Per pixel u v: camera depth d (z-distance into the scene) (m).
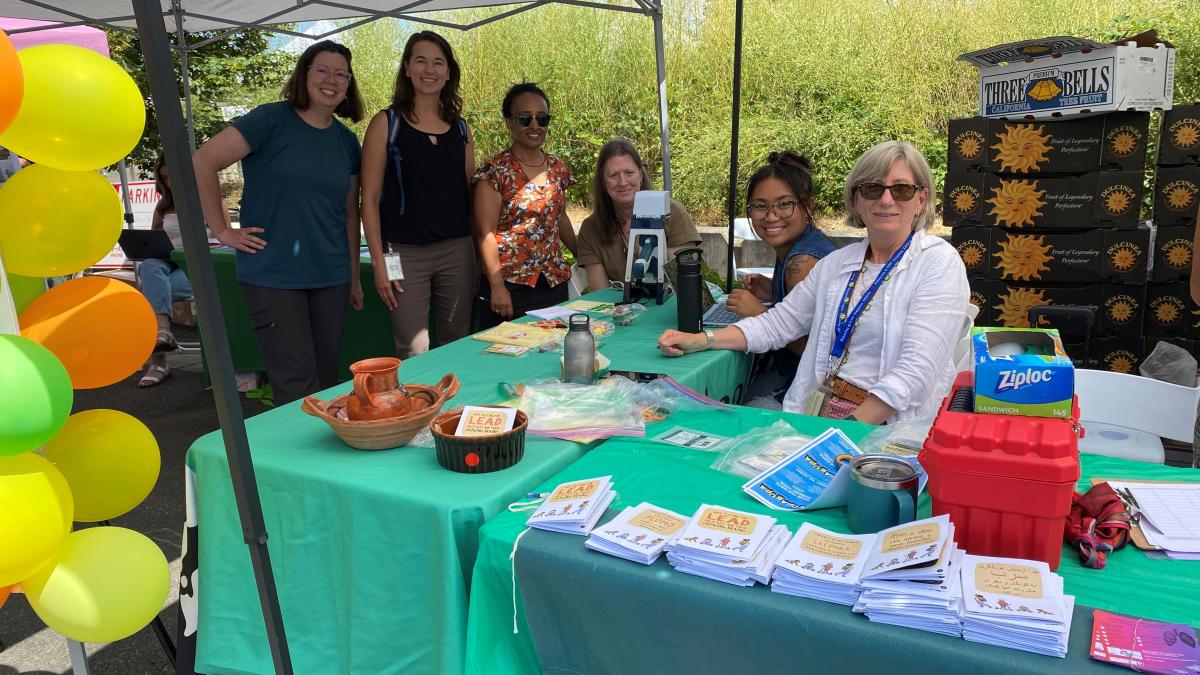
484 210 3.88
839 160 6.96
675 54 7.96
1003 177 3.62
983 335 1.45
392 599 1.58
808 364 2.56
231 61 9.55
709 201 7.58
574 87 8.27
